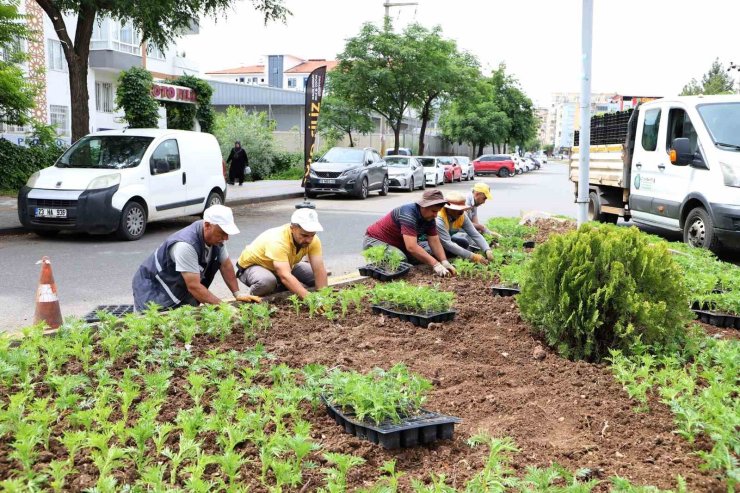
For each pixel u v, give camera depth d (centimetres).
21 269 973
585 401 417
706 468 324
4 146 2150
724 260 1149
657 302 498
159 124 3148
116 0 1644
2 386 403
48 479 301
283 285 670
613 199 1510
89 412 338
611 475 323
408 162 3022
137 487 286
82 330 479
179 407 383
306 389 389
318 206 2083
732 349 482
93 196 1219
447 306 600
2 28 1998
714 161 1085
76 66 1742
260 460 326
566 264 510
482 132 6544
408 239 782
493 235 1007
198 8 1850
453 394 427
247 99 5788
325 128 4016
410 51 3547
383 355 498
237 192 2411
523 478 317
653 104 1287
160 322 497
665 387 404
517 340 542
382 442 343
